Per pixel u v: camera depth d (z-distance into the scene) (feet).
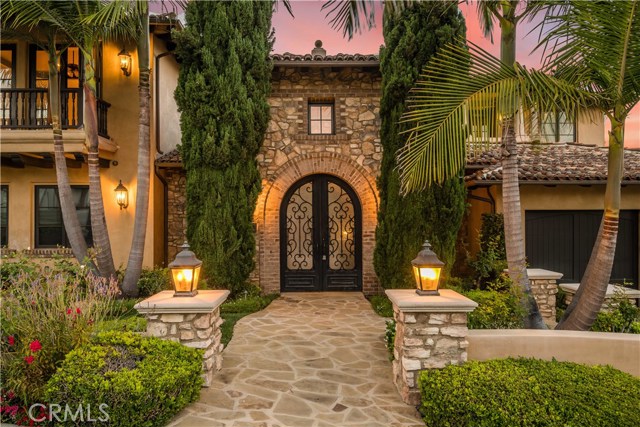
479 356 14.57
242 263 30.12
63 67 32.04
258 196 32.01
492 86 14.65
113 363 12.87
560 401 10.91
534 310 18.11
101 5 23.94
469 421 10.96
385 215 29.17
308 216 34.94
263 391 14.84
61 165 26.27
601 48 15.05
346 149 33.91
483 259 27.66
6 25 25.70
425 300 14.28
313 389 15.06
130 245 32.19
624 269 31.27
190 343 15.21
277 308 28.58
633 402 11.01
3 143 28.19
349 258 35.09
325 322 24.67
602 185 30.45
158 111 33.65
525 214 30.81
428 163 15.60
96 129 26.27
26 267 22.79
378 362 17.89
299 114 33.91
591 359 14.29
